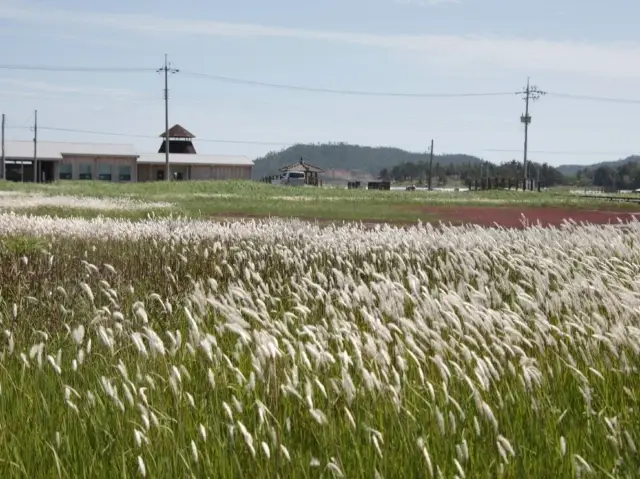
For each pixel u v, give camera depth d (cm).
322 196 6147
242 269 1251
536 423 525
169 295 1037
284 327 591
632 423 539
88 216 3030
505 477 460
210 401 552
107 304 977
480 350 691
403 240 1361
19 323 857
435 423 516
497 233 1498
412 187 11362
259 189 7138
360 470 462
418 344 687
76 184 7356
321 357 535
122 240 1639
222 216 3419
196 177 10975
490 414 485
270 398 552
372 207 4338
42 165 10138
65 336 796
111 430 523
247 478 457
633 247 1442
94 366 664
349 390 508
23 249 1234
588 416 537
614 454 488
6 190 5834
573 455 462
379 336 592
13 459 489
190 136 12431
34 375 636
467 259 1030
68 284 1087
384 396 547
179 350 698
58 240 1586
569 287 779
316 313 849
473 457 481
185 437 514
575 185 17250
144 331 816
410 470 463
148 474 462
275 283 1123
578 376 594
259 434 500
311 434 512
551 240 1426
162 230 1684
